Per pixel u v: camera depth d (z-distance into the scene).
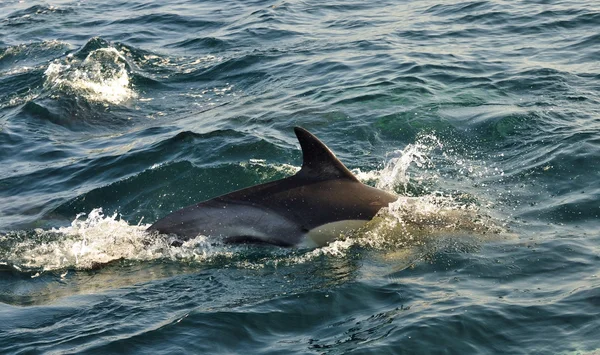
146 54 21.42
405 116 14.43
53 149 15.16
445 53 18.30
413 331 7.66
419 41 19.62
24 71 20.98
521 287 8.47
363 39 20.28
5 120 17.11
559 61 17.05
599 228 9.84
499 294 8.34
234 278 9.26
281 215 10.12
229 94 17.80
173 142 14.06
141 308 8.55
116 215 11.80
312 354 7.39
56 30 25.41
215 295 8.80
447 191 11.38
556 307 7.94
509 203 10.83
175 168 12.80
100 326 8.16
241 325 7.99
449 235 9.83
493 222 10.20
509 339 7.50
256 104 16.38
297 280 9.05
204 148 13.61
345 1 25.03
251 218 10.18
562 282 8.50
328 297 8.51
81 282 9.48
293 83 17.50
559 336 7.45
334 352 7.41
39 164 14.39
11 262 10.12
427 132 13.74
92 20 26.39
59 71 19.92
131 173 13.28
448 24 20.94
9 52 23.00
